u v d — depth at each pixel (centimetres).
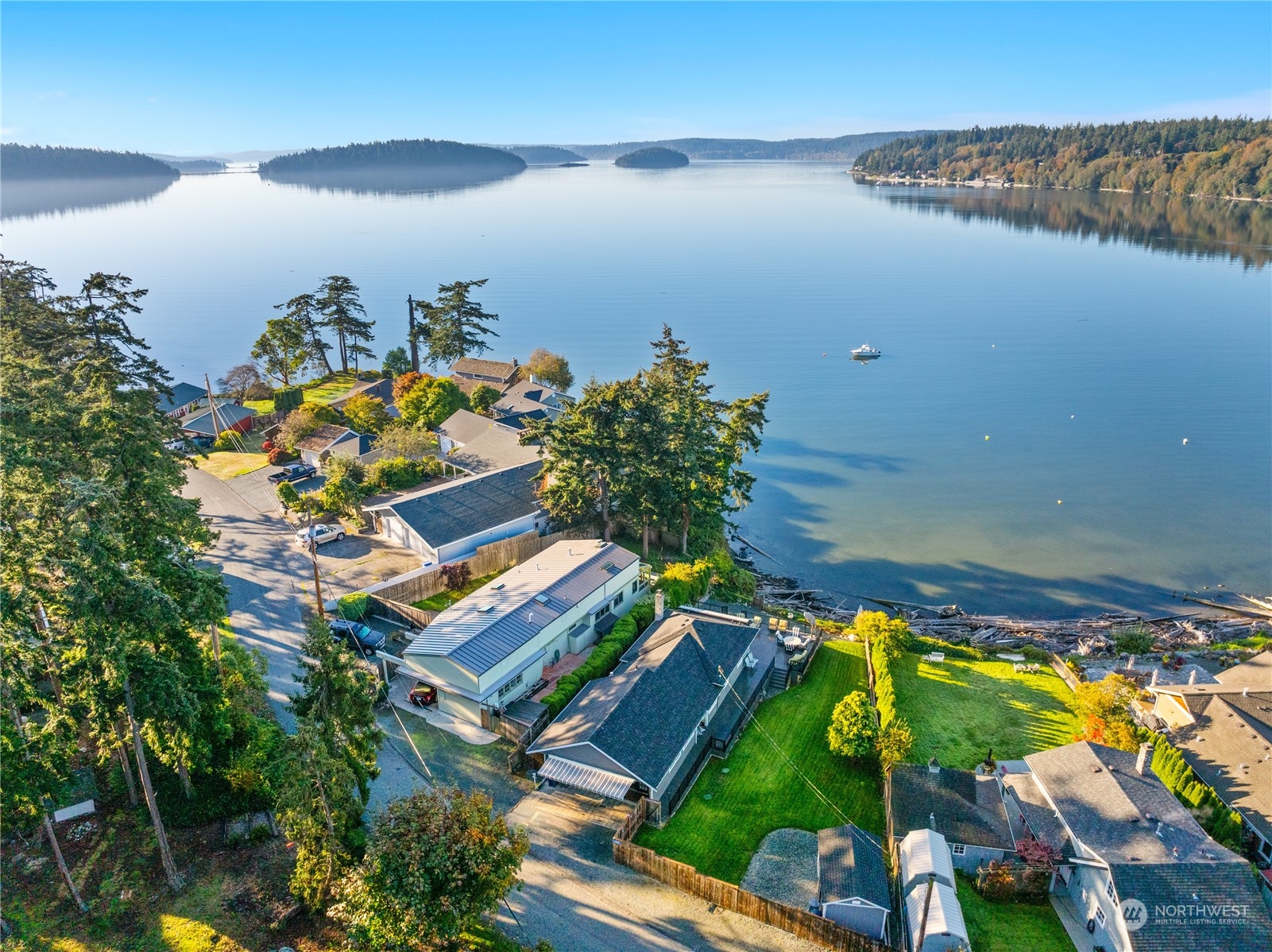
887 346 18188
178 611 3158
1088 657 6088
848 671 5588
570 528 6919
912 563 8262
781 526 9125
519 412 10369
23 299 6262
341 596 5744
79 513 2955
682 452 6512
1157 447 11525
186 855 3384
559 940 3222
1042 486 10256
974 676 5612
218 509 7469
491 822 3316
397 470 8012
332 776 3012
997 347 17675
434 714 4638
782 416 13288
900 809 3916
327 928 3097
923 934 3106
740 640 5216
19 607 3084
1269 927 3078
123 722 3506
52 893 3152
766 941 3256
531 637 4816
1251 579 7938
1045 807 3822
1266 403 13300
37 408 4006
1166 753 4284
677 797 4069
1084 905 3431
